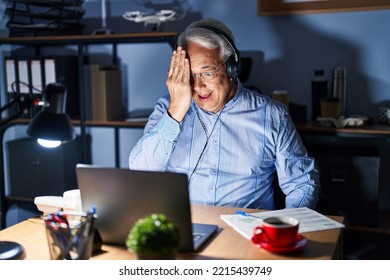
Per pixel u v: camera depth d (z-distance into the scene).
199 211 1.59
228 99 1.90
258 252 1.24
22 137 3.09
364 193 2.26
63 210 1.48
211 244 1.30
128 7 2.83
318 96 2.47
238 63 1.81
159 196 1.22
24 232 1.45
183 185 1.19
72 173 2.84
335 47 2.54
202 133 1.89
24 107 1.31
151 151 1.77
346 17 2.51
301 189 1.83
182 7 2.74
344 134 2.28
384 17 2.46
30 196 2.80
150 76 2.85
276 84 2.64
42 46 3.04
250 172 1.86
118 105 2.78
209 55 1.74
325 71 2.57
